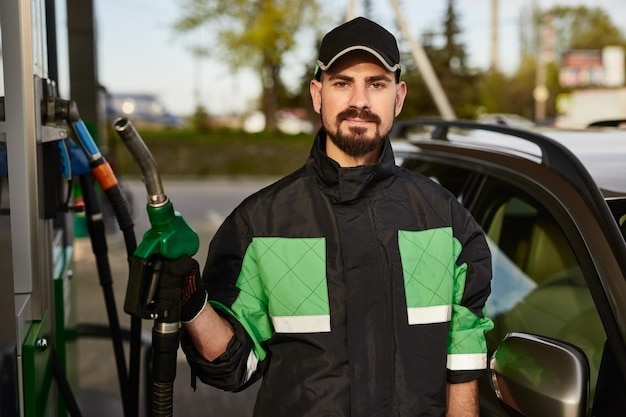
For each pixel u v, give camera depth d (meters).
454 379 1.93
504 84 42.53
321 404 1.76
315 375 1.78
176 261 1.65
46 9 3.12
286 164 26.34
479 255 1.94
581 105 28.83
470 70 31.48
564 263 2.51
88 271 8.43
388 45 1.87
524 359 1.89
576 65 38.03
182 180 24.70
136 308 1.63
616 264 2.04
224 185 22.53
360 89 1.86
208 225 12.93
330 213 1.83
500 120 3.74
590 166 2.39
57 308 2.99
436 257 1.86
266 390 1.85
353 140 1.87
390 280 1.83
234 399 4.79
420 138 3.65
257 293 1.85
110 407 4.24
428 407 1.81
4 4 2.19
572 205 2.28
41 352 2.32
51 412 2.71
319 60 1.89
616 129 3.16
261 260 1.83
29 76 2.24
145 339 3.49
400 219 1.87
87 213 2.91
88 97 5.78
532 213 2.59
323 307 1.79
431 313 1.84
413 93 29.42
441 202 1.91
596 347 2.29
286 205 1.85
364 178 1.83
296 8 29.02
